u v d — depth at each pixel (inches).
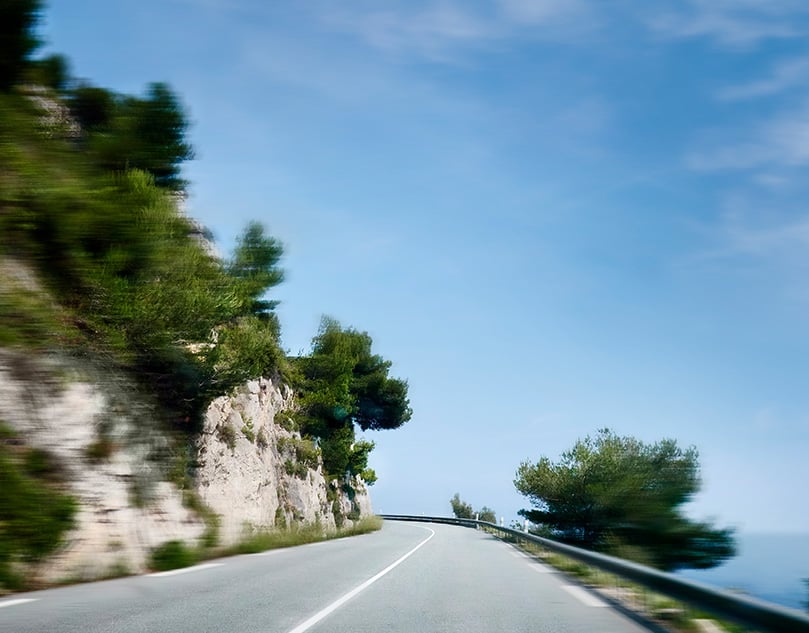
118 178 789.9
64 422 559.5
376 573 570.9
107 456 596.7
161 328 755.4
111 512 560.7
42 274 659.4
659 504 969.5
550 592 468.8
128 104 912.9
